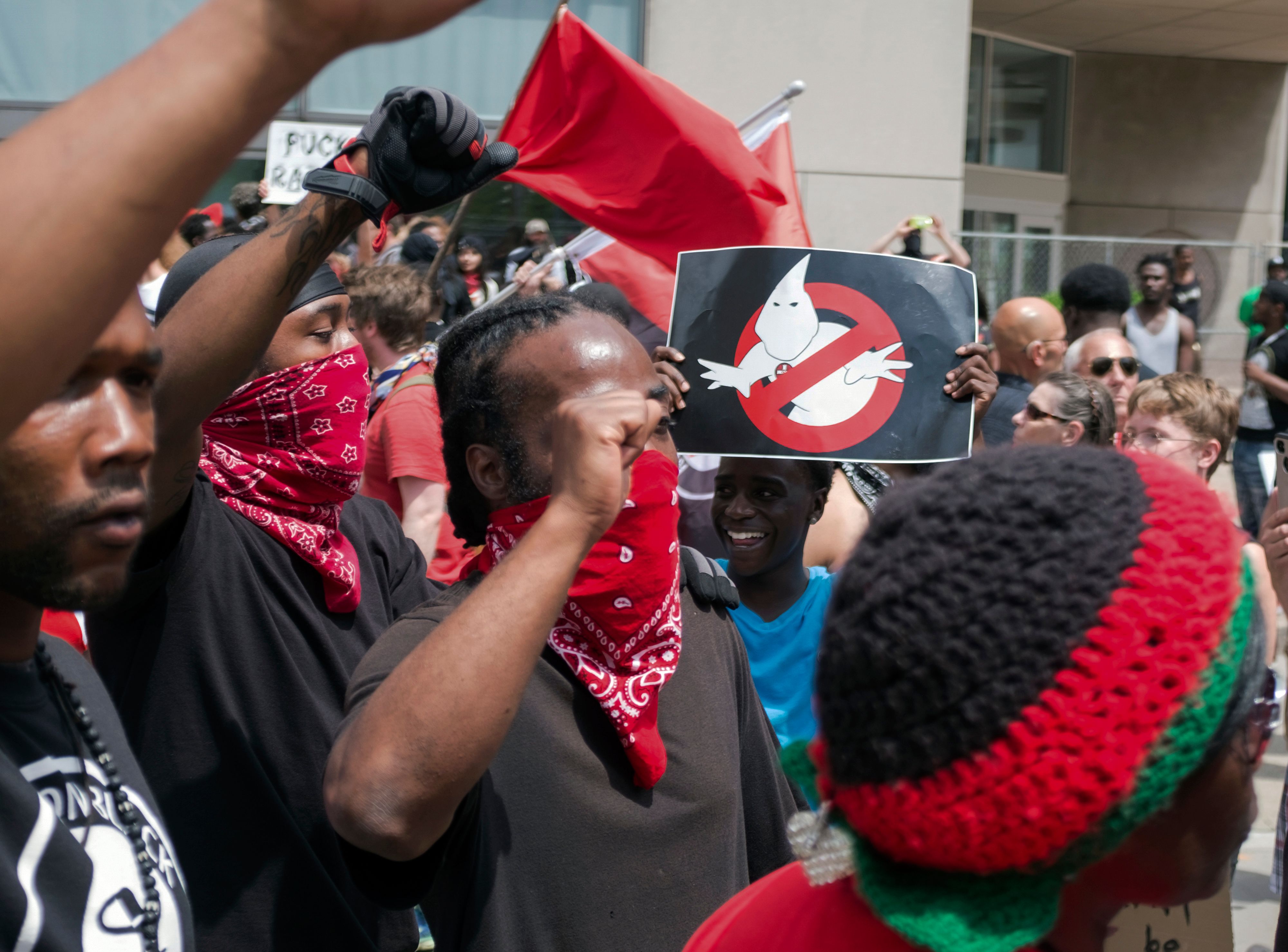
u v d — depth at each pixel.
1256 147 15.81
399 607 2.17
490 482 1.46
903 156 9.71
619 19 9.28
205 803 1.73
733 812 1.46
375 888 1.27
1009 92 14.47
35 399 0.63
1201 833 0.77
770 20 9.34
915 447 2.47
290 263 1.53
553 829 1.34
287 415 1.91
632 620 1.40
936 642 0.69
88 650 1.82
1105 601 0.67
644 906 1.37
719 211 3.70
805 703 2.34
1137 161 15.59
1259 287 10.48
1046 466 0.74
